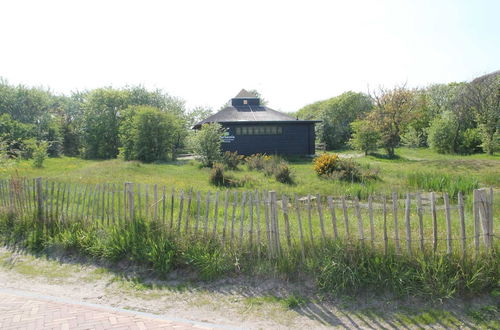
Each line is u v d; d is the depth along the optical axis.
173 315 4.39
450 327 3.90
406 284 4.48
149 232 6.00
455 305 4.21
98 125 37.69
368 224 6.60
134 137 25.56
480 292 4.31
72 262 6.10
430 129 32.97
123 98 38.84
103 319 4.01
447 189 11.01
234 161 20.44
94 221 6.76
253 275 5.15
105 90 38.72
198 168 19.83
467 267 4.44
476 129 31.47
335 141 41.75
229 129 27.53
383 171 16.62
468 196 8.98
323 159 15.72
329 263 4.77
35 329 3.70
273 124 28.17
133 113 28.20
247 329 4.04
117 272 5.65
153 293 4.98
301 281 4.89
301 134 28.69
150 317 4.16
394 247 4.82
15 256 6.45
